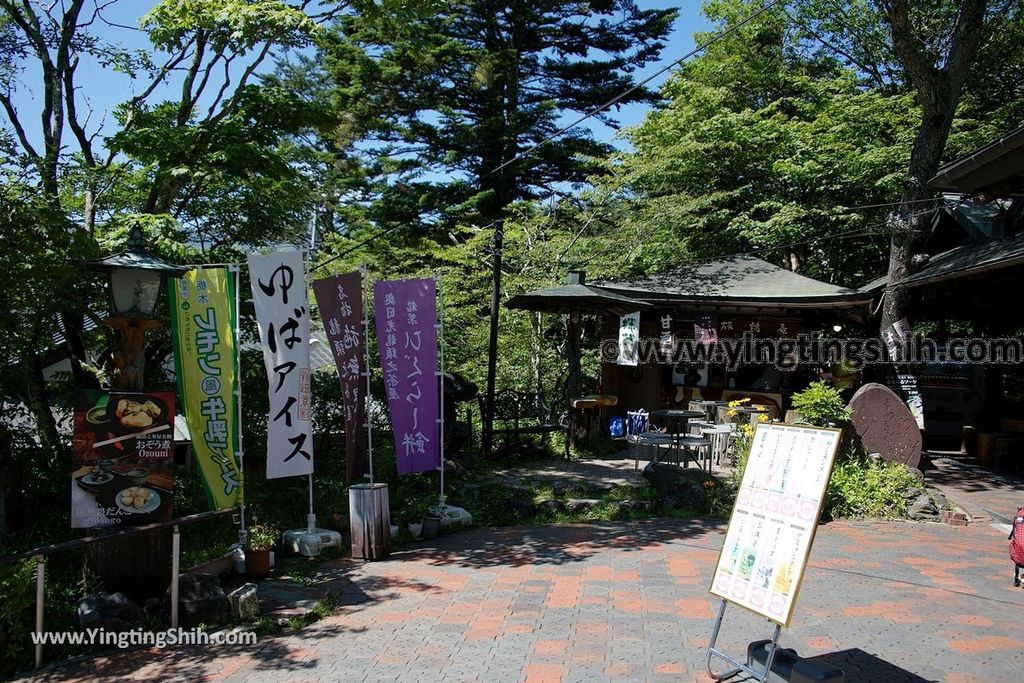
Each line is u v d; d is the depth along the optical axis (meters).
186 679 4.95
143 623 5.68
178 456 9.59
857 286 19.44
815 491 4.31
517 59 23.34
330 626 5.89
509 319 15.88
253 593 6.04
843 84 19.16
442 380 9.42
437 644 5.46
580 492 10.03
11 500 6.68
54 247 7.02
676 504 9.84
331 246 18.91
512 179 23.52
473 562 7.63
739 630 5.61
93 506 5.98
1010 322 14.97
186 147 8.60
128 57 9.66
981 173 8.88
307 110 9.43
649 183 18.52
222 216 10.13
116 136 8.56
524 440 12.38
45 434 7.86
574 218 19.39
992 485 11.34
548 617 5.97
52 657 5.37
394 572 7.30
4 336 6.99
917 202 13.07
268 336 7.61
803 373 14.80
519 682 4.78
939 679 4.73
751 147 18.11
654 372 14.79
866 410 10.31
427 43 21.56
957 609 6.02
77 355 8.42
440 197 22.50
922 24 18.31
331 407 10.56
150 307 6.44
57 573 6.36
